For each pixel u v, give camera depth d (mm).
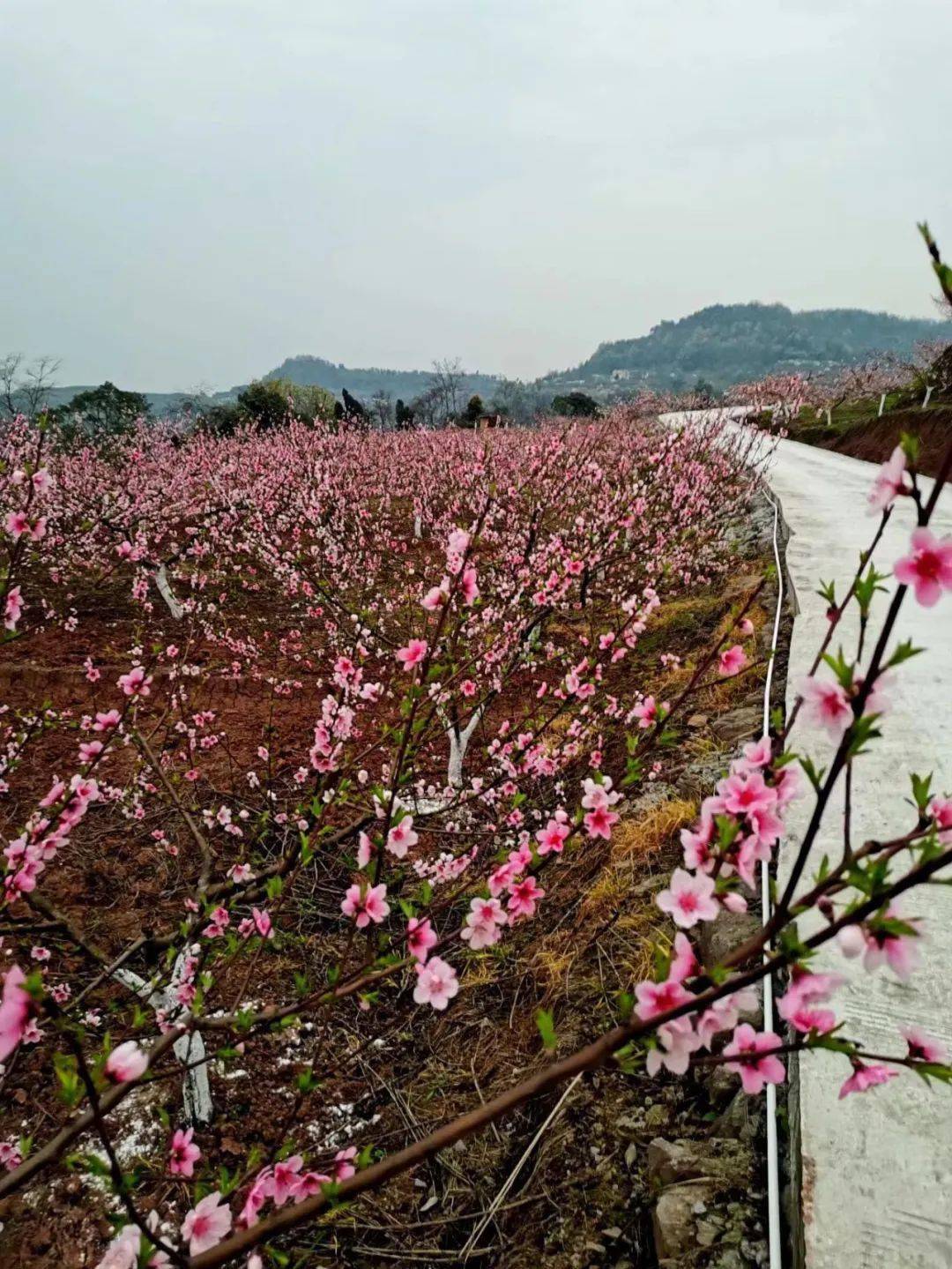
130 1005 3893
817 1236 2320
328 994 2094
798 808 4418
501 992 4254
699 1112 3051
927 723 5316
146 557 9852
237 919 4488
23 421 13492
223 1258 1478
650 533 10336
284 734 7008
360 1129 3594
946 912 3629
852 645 6590
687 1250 2467
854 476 18281
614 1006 3730
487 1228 3035
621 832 5012
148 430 20516
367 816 3320
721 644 2490
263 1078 3879
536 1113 3439
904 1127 2646
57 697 7594
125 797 5852
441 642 4066
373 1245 3051
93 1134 3605
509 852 2545
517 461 14992
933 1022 3057
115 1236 3168
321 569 10398
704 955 3602
